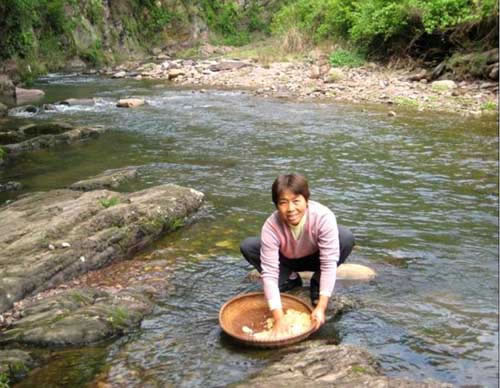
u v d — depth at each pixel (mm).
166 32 30219
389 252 4281
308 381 2631
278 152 7668
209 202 5555
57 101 13211
